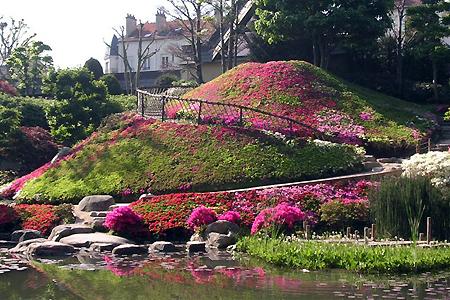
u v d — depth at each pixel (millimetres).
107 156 25547
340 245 15094
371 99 30688
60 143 34688
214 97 29984
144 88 40656
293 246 15258
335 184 20469
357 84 34938
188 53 50969
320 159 22953
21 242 18266
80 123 34344
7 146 32031
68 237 18312
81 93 34906
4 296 11914
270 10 35188
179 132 25734
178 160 23938
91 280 13281
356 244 15281
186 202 20125
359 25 32656
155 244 17422
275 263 14695
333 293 11703
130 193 22875
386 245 15109
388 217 16516
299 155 23219
